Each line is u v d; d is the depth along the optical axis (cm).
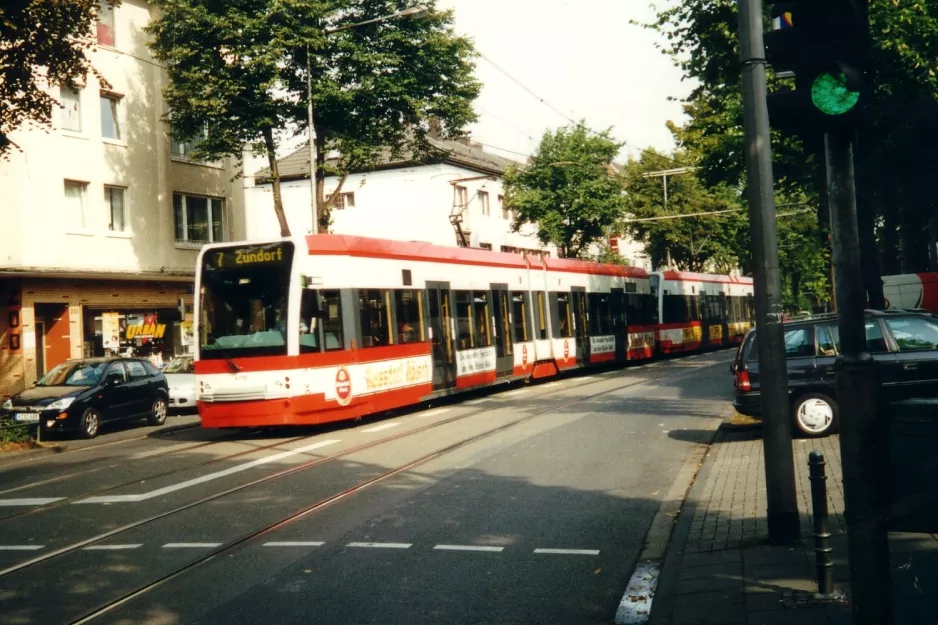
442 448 1420
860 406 496
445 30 3119
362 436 1620
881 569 491
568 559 771
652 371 3028
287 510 1008
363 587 702
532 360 2602
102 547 873
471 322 2245
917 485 500
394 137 3195
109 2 2016
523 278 2606
